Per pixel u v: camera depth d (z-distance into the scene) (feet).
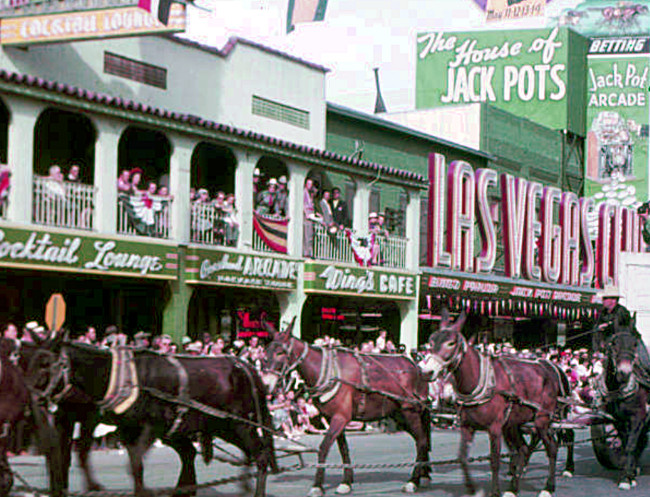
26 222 57.47
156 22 57.52
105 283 71.87
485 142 123.95
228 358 35.91
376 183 90.68
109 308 72.28
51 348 30.32
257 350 65.10
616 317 44.96
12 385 29.35
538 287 111.45
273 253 74.84
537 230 115.85
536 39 164.35
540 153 142.41
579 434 75.46
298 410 62.80
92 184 70.54
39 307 67.10
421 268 92.43
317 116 89.71
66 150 69.15
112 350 32.40
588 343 134.10
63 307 48.19
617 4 186.39
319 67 90.02
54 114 67.82
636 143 167.94
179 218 67.36
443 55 172.65
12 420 29.45
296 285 77.15
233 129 70.64
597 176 167.53
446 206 103.30
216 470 48.39
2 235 55.06
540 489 43.01
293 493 40.40
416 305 90.38
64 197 60.13
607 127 167.63
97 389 31.24
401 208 101.86
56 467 30.42
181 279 67.36
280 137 84.79
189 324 77.92
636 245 139.03
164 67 72.49
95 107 61.16
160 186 76.23
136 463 32.19
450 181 101.45
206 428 34.81
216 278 69.21
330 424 40.32
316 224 80.23
